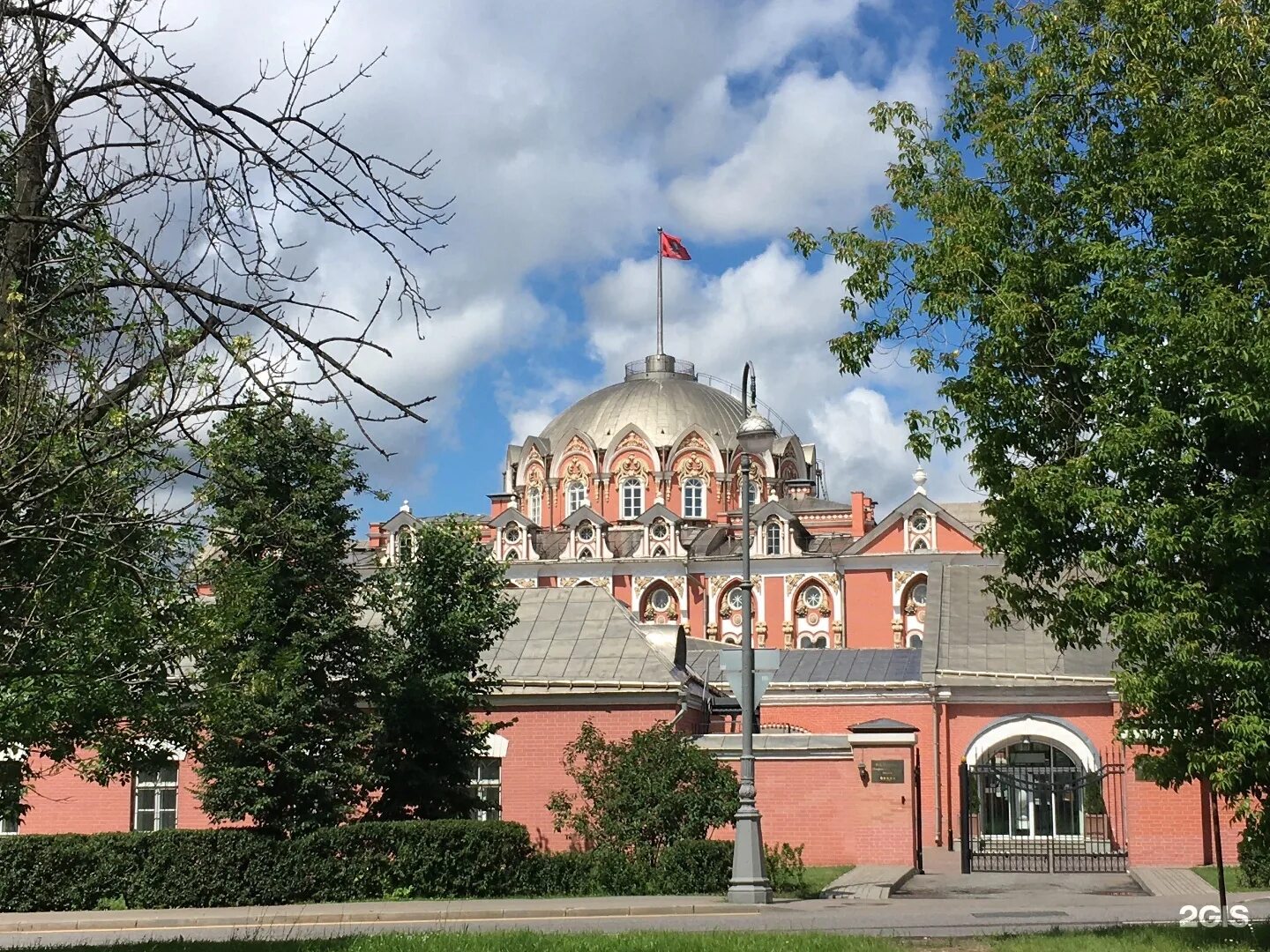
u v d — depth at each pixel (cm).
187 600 1398
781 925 1920
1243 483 1395
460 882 2439
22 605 1145
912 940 1552
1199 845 3073
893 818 3058
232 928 2044
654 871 2466
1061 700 3722
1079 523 1485
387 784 2658
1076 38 1584
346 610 2597
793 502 8781
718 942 1443
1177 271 1436
